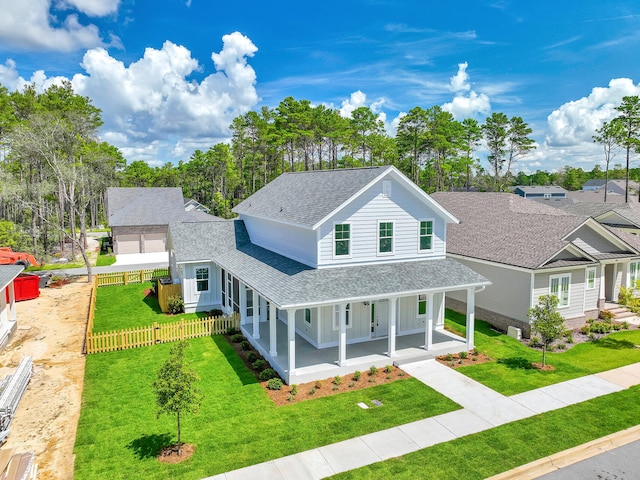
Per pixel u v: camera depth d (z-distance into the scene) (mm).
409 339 20312
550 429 12953
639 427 13094
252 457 11570
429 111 78062
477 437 12523
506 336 21578
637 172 129000
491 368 17562
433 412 13977
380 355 18078
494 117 79938
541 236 23297
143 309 26344
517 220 26469
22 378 15398
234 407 14320
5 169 47000
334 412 13969
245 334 21250
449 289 18516
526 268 20984
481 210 30562
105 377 16828
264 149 83000
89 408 14352
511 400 14805
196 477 10781
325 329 18969
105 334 19484
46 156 35875
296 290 16438
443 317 21891
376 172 19250
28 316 24859
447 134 77812
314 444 12164
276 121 73562
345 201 18016
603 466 11375
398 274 18781
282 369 16422
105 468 11164
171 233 27250
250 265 21734
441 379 16469
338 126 76688
